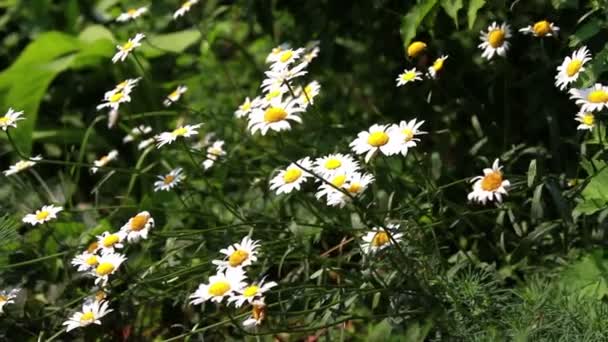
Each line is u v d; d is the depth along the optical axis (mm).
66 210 1657
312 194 1674
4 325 1592
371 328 1520
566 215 1493
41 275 1664
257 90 1997
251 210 1689
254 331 1549
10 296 1561
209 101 2059
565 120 1652
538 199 1479
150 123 2021
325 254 1560
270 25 1884
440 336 1467
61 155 2057
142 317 1636
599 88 1437
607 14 1490
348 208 1557
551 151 1617
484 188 1440
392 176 1628
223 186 1799
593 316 1425
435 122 1726
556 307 1426
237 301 1406
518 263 1534
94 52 2092
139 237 1545
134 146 1961
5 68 2234
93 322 1502
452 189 1642
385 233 1462
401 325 1491
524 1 1637
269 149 1826
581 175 1599
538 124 1643
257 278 1523
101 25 2131
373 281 1472
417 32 1738
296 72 1570
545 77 1630
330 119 1849
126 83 1677
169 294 1565
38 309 1642
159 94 2059
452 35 1714
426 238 1542
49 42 2047
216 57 2004
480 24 1686
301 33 1896
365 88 1865
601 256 1493
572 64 1471
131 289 1551
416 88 1775
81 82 2119
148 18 2189
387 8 1769
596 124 1490
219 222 1662
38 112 2115
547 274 1505
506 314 1449
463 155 1689
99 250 1582
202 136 1981
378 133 1457
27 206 1764
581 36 1495
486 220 1580
